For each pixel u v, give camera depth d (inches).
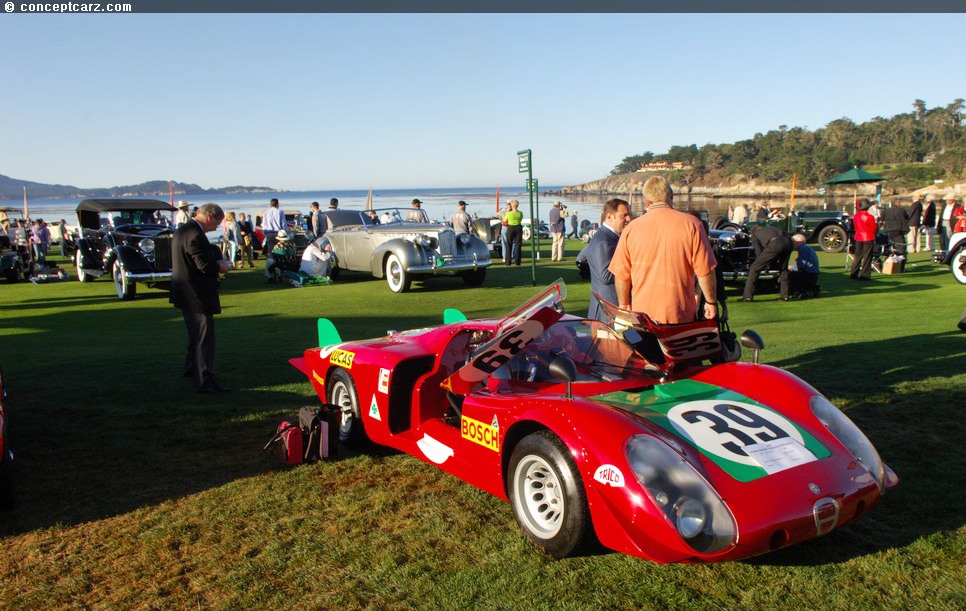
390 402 186.4
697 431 131.1
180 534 149.5
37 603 124.3
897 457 175.9
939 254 657.6
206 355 262.5
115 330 427.8
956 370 259.4
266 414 234.8
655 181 184.9
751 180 6697.8
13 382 285.3
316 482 177.6
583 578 126.2
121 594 126.6
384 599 122.0
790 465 124.5
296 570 133.3
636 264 185.5
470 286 619.2
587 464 123.1
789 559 130.4
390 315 458.9
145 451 201.5
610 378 164.9
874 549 132.6
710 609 115.3
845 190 5447.8
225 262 265.1
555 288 145.9
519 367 167.6
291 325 427.2
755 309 469.4
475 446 155.2
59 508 164.1
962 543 132.9
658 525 114.1
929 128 6619.1
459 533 146.3
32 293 639.8
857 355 291.4
